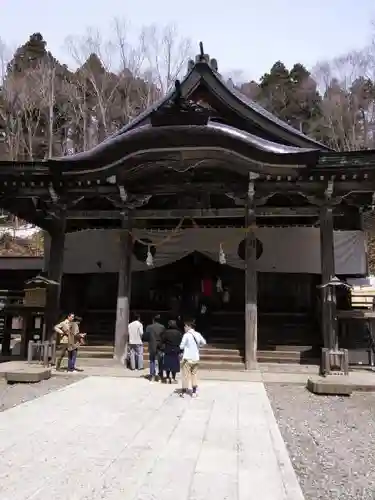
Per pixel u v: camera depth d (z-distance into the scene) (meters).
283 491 4.30
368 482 4.69
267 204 15.98
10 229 37.09
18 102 45.12
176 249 15.85
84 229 17.44
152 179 13.68
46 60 48.78
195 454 5.37
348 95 43.44
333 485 4.59
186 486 4.37
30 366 12.47
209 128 11.96
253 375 11.83
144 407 7.93
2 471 4.70
